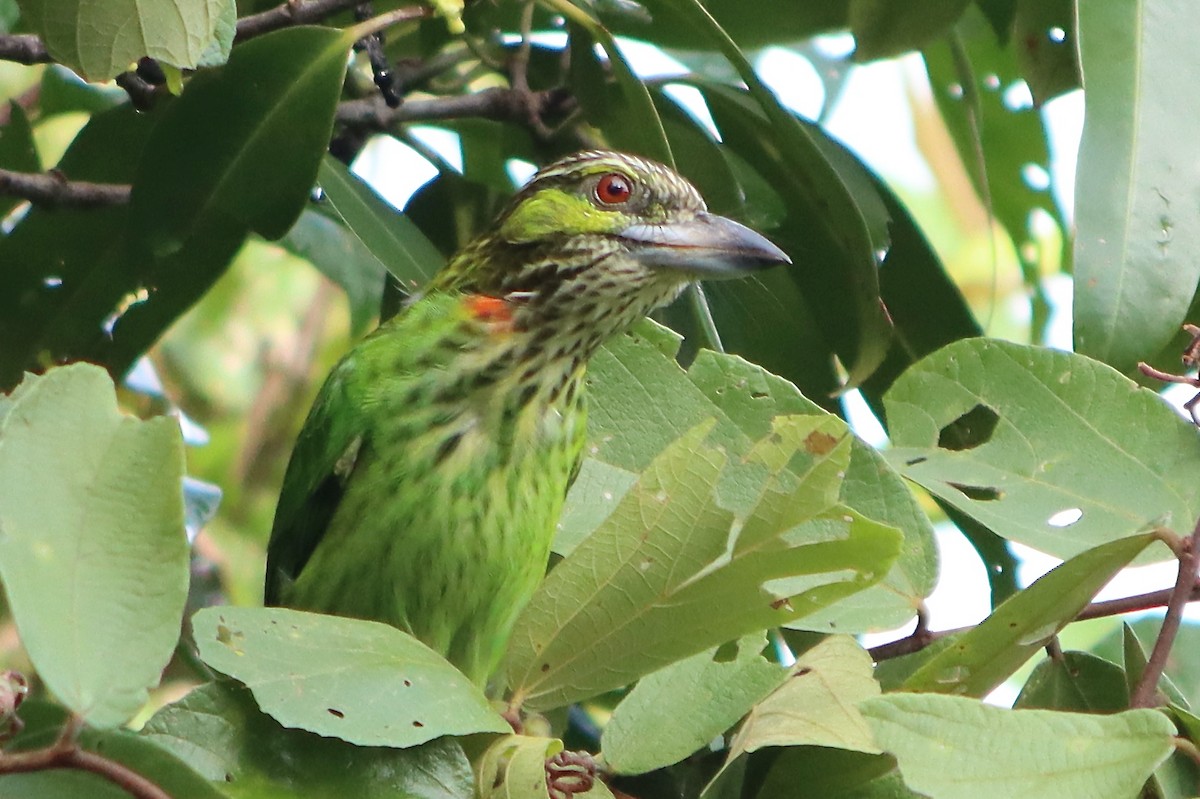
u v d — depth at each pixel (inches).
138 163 369.7
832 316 377.4
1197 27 297.1
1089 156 291.3
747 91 374.9
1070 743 234.8
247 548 602.5
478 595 354.9
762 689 266.4
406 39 428.8
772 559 249.8
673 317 391.9
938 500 351.3
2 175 369.4
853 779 268.1
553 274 359.6
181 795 199.6
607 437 327.0
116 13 274.7
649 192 364.8
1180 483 296.0
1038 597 261.4
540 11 416.5
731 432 313.9
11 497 199.0
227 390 615.8
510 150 428.5
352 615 354.6
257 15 364.2
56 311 392.5
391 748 238.2
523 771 240.8
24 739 220.4
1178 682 389.7
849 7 381.7
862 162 378.0
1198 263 291.9
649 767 261.7
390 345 358.3
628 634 259.0
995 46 416.2
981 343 308.0
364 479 351.6
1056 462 302.4
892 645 301.6
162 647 200.5
